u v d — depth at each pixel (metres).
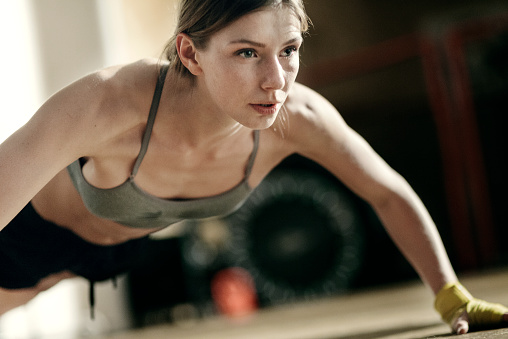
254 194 6.80
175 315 6.70
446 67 7.54
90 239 2.49
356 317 4.43
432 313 3.70
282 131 2.15
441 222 7.93
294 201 6.83
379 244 7.15
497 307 2.17
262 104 1.75
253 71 1.72
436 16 8.47
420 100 8.12
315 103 2.20
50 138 1.81
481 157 7.32
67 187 2.30
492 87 7.54
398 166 8.16
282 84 1.72
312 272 6.82
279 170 6.95
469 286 5.25
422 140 8.10
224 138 2.04
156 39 7.48
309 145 2.23
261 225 6.80
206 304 6.73
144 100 1.96
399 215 2.34
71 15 6.44
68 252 2.51
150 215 2.23
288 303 6.77
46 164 1.80
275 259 6.77
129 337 5.46
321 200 6.83
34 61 6.16
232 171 2.17
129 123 1.96
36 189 1.80
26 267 2.54
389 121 8.20
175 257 6.78
